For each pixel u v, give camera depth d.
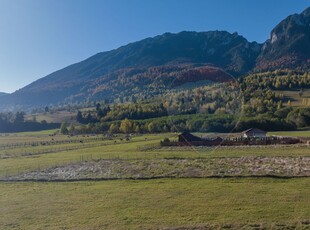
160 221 25.48
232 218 25.44
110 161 57.22
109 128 149.12
